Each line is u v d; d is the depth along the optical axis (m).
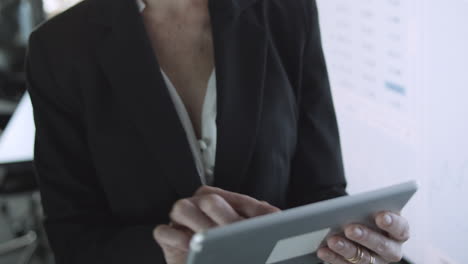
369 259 0.75
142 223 0.90
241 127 0.87
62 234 0.92
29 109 2.03
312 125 0.97
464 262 1.05
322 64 0.99
